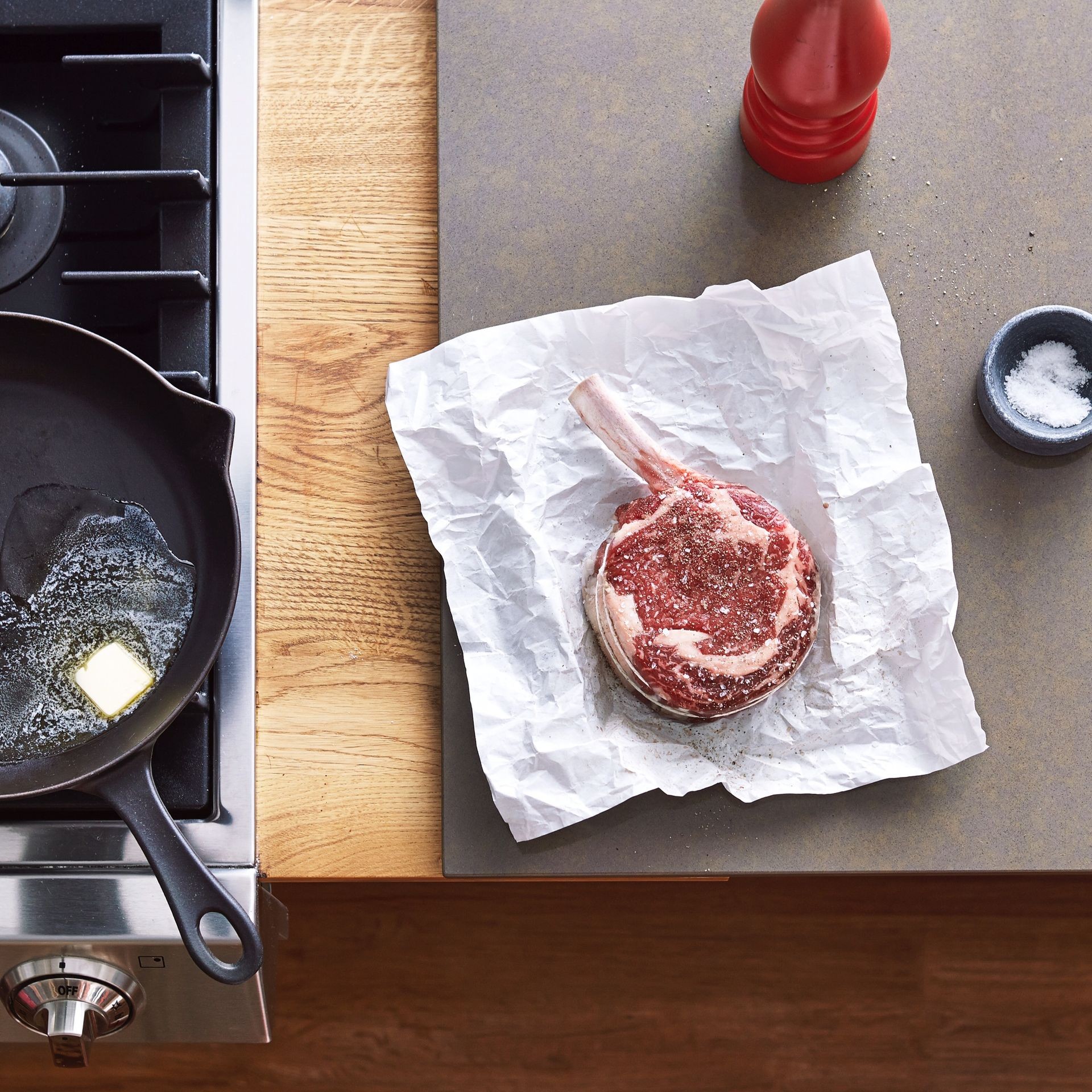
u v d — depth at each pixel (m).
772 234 0.72
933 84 0.73
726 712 0.65
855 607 0.67
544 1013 0.89
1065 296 0.72
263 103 0.72
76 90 0.72
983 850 0.67
